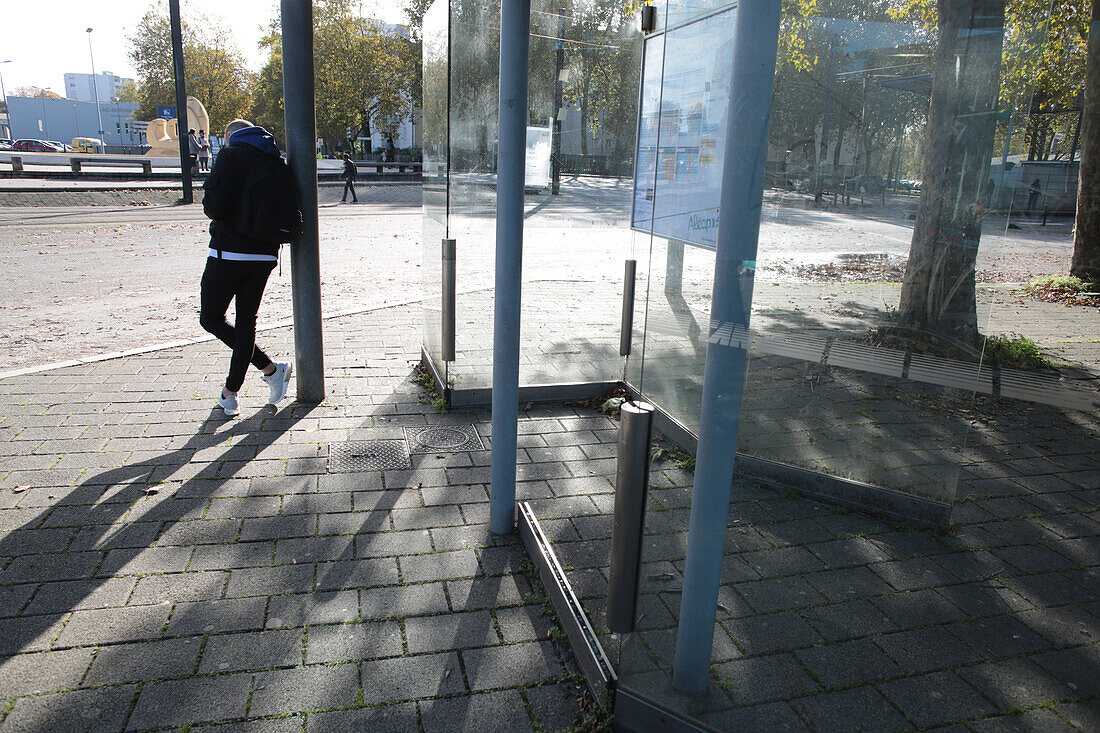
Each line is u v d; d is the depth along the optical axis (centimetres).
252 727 222
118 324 725
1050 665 248
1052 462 442
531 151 550
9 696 229
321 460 414
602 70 530
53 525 330
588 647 247
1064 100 1160
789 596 276
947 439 334
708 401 202
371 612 280
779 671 236
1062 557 325
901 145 325
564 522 358
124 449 415
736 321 197
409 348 658
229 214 429
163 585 290
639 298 525
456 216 489
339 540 330
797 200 322
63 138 8256
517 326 317
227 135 434
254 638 262
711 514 209
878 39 313
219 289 439
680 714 219
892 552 317
